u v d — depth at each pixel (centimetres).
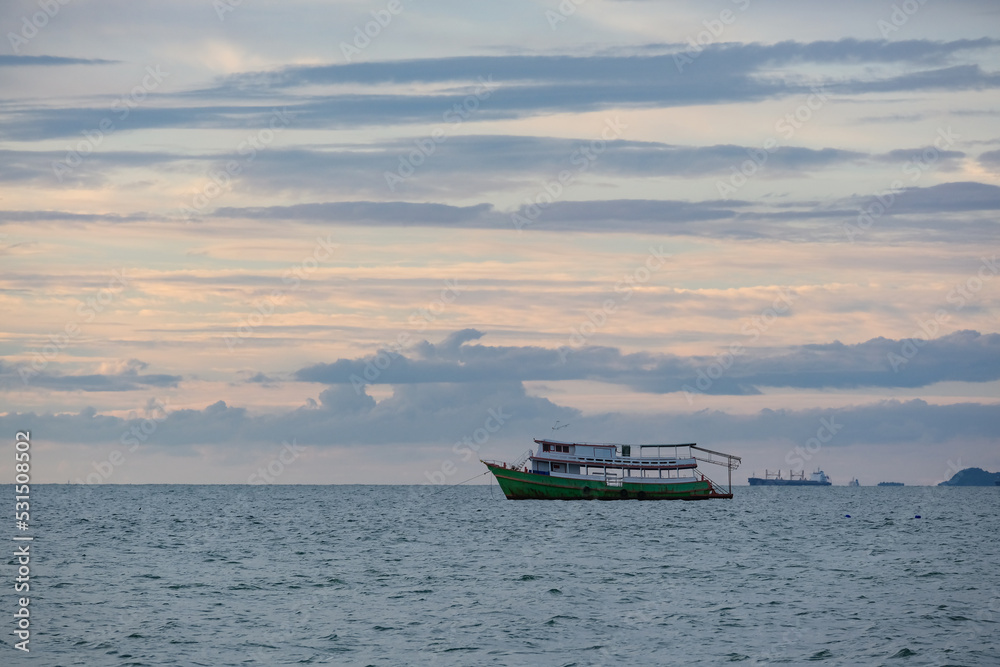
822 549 8369
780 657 3769
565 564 7025
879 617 4603
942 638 4078
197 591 5525
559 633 4241
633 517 13488
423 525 12106
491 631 4278
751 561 7250
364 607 4928
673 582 5931
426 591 5528
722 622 4497
